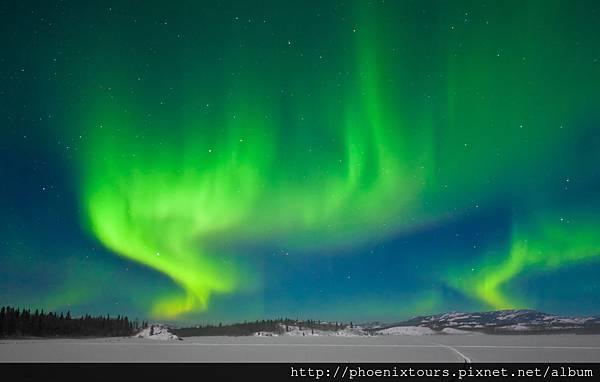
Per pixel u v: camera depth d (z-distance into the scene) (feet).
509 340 579.48
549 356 239.91
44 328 518.78
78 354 262.26
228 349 330.75
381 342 523.70
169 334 561.43
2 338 463.83
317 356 246.47
